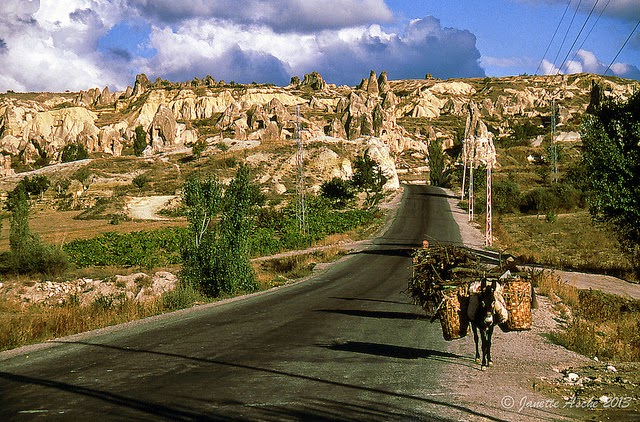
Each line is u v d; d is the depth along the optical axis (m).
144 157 137.75
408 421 7.41
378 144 131.88
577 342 13.68
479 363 11.24
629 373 10.83
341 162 120.50
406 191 110.44
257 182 109.75
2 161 155.75
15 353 12.27
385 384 9.38
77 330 16.02
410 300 22.33
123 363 10.72
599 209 35.84
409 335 14.52
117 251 46.31
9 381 9.31
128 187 111.81
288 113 189.25
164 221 82.56
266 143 135.50
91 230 72.38
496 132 191.75
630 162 34.28
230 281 26.75
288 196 100.00
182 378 9.46
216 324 16.34
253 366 10.50
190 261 27.14
